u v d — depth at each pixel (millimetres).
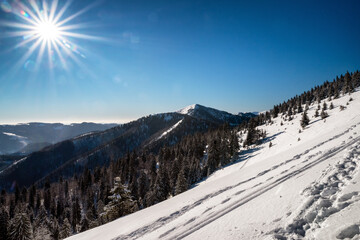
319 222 4375
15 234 32594
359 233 3387
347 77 96750
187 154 81375
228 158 65438
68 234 43562
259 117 134750
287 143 56844
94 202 71375
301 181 7973
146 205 50094
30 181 191750
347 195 4695
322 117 67125
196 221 8297
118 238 9711
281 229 4898
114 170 85938
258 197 8461
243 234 5457
